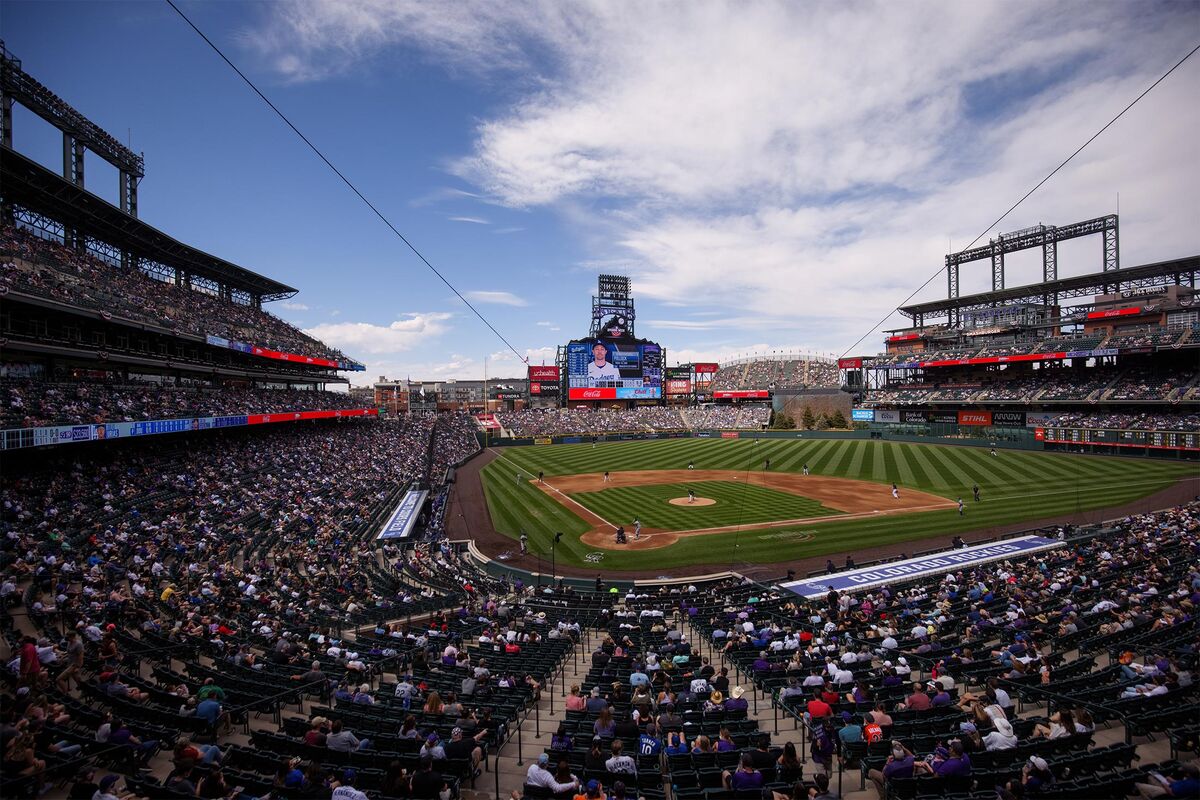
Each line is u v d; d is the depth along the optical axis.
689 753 10.44
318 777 8.76
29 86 39.16
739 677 16.59
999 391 88.19
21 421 27.88
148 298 45.72
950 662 15.27
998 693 12.26
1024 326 88.44
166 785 8.49
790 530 38.53
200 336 44.97
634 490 54.72
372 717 12.30
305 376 72.44
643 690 13.46
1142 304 82.31
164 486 35.03
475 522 43.09
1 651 14.50
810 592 26.14
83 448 35.53
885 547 34.19
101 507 29.31
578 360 116.69
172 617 19.11
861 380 125.75
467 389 191.25
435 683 14.84
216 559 26.47
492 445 95.06
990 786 9.35
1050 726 11.11
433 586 27.11
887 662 15.27
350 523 37.25
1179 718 11.33
